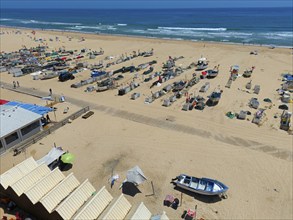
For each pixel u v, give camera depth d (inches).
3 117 1385.3
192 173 1149.7
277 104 1815.9
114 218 815.7
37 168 992.9
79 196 893.2
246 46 3779.5
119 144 1373.0
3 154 1282.0
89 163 1223.5
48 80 2420.0
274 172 1150.3
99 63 2866.6
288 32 5418.3
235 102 1850.4
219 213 943.0
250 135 1439.5
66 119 1594.5
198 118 1638.8
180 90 2078.0
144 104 1854.1
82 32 6013.8
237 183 1089.4
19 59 3221.0
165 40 4485.7
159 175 1138.7
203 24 7431.1
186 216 924.0
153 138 1424.7
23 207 925.8
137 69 2664.9
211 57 3171.8
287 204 982.4
